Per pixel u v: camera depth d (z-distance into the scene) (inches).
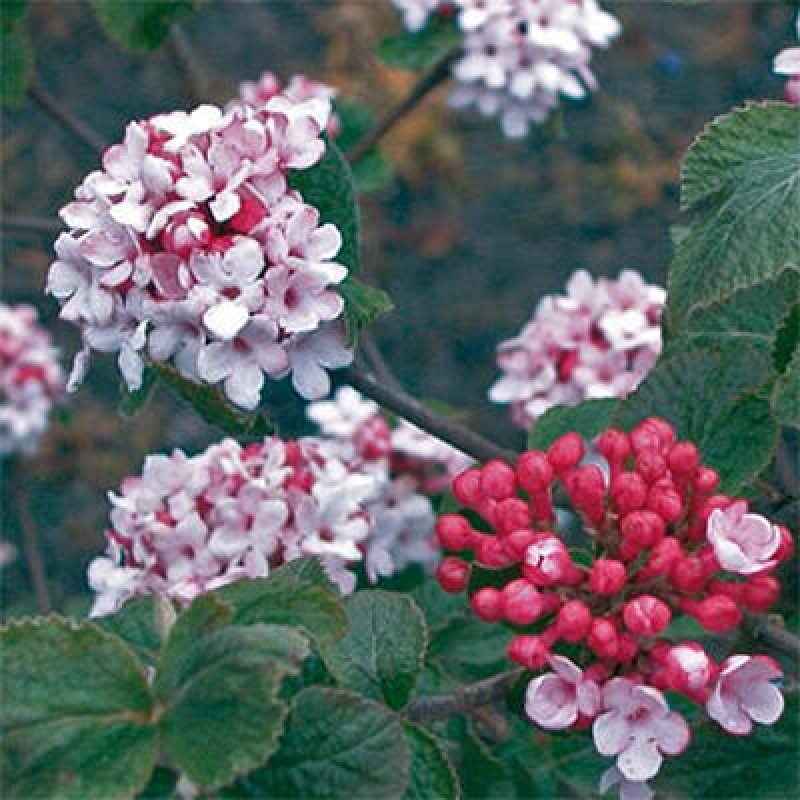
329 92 27.7
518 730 19.5
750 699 13.7
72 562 40.4
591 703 13.5
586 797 18.9
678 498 14.1
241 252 14.3
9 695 12.1
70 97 49.5
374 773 12.5
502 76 24.2
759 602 14.1
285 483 17.3
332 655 14.4
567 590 14.1
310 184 15.6
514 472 14.8
